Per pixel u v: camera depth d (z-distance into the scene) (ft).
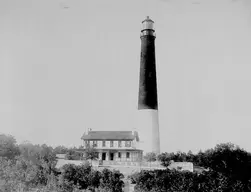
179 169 147.84
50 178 130.00
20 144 183.21
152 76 203.82
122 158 190.80
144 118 198.90
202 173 139.64
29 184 129.90
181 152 204.44
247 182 140.56
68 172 130.52
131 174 138.92
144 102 200.75
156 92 204.03
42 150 173.27
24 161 149.38
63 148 214.28
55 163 155.22
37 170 135.13
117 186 127.13
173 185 128.67
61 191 124.36
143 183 129.90
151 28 209.56
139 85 205.46
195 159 170.40
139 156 188.34
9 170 137.80
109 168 151.43
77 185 126.72
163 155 166.81
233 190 133.18
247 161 149.38
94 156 178.70
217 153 155.94
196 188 129.29
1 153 168.76
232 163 148.87
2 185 126.21
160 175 131.85
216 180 134.31
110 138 196.24
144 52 207.41
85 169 132.98
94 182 128.06
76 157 180.14
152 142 196.24
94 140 197.77
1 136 182.50
